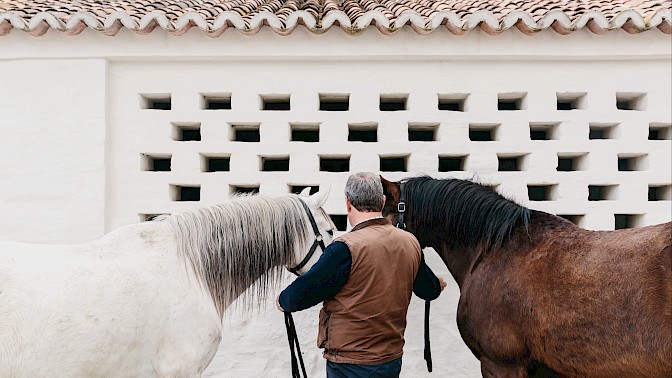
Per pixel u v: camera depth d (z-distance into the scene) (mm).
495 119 3562
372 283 1927
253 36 3420
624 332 1838
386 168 4004
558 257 2107
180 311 2098
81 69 3484
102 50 3457
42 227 3482
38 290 1784
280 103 3961
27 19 3348
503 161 3959
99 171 3484
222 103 3973
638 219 3588
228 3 4277
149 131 3582
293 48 3439
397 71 3566
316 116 3580
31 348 1725
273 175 3578
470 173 3545
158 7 3787
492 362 2352
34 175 3488
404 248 2029
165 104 3934
